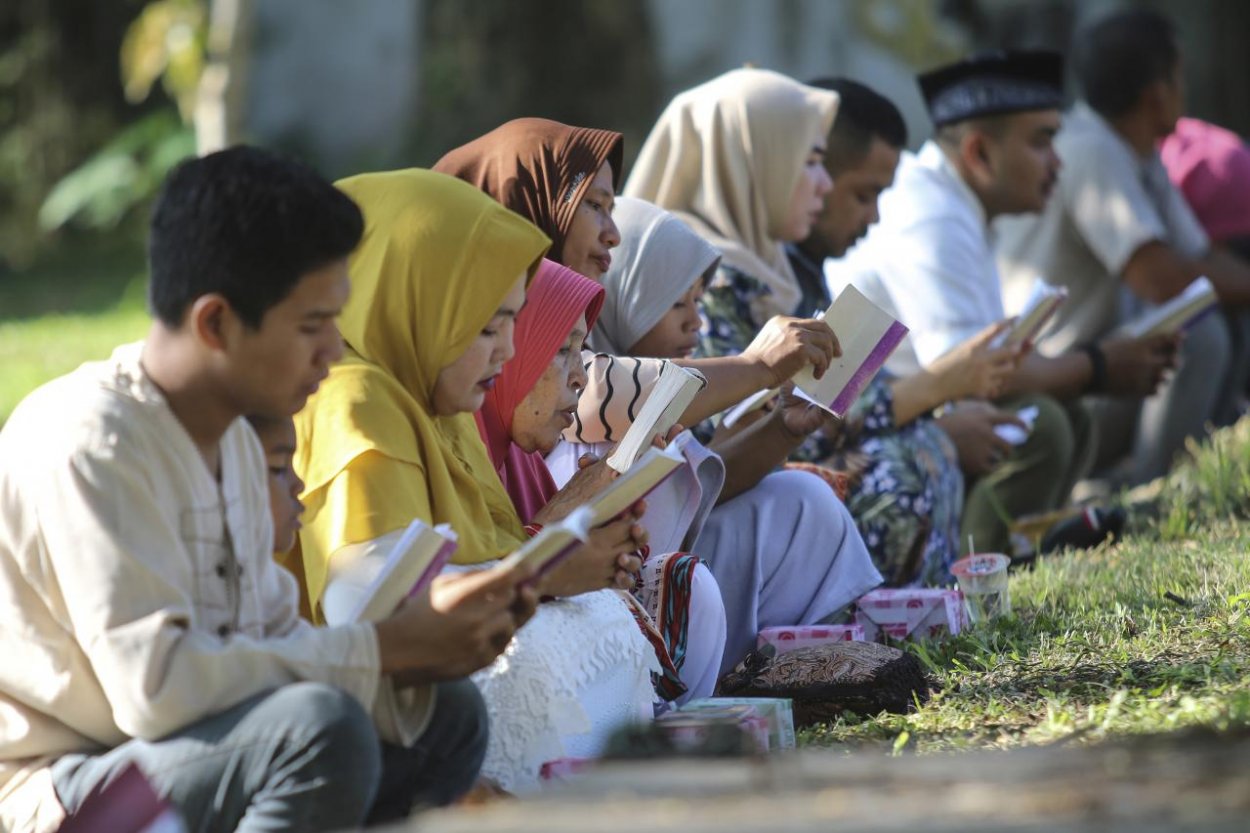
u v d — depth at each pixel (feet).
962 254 55.16
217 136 89.10
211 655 22.38
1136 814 16.85
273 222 23.07
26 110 145.48
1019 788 18.13
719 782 19.57
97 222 138.41
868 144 48.78
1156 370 57.93
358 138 136.87
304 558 27.71
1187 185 71.67
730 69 129.70
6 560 23.61
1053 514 51.65
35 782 23.29
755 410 40.06
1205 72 138.51
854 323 36.45
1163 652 32.50
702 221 46.62
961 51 125.70
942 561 46.47
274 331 23.36
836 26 124.36
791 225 46.32
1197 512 51.93
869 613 37.76
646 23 140.26
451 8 141.49
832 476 41.11
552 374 33.27
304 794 21.79
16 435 23.93
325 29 136.26
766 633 35.91
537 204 38.04
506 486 34.17
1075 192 63.05
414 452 28.19
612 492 27.02
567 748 27.61
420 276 29.40
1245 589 36.76
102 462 22.89
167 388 23.72
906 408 47.47
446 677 23.58
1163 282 61.93
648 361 36.32
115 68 147.74
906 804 17.93
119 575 22.56
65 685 23.44
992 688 31.71
